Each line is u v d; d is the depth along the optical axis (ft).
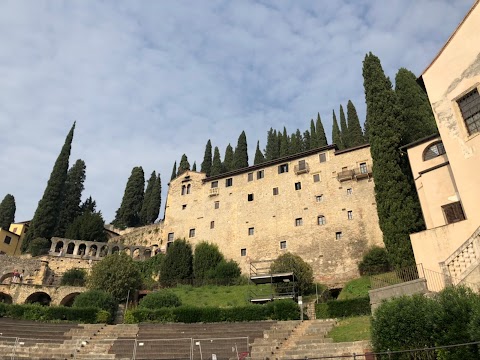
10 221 247.91
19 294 136.87
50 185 209.87
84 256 176.35
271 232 166.50
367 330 71.51
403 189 105.29
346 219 152.46
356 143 215.51
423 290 64.23
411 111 134.00
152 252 193.06
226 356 73.41
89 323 104.06
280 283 128.98
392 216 103.04
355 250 145.28
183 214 194.29
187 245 177.78
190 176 204.23
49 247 192.95
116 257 145.69
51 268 169.99
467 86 74.08
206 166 268.62
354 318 85.87
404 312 49.11
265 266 159.63
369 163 157.28
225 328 90.89
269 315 97.91
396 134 114.32
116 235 229.45
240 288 142.51
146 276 176.45
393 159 110.52
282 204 169.99
